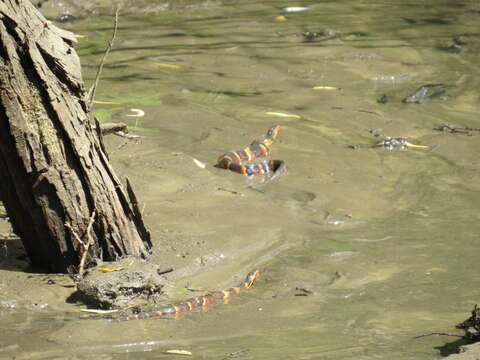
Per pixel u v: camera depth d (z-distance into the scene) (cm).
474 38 2231
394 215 1182
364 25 2372
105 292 825
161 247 1002
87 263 913
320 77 1867
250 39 2177
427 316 817
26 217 902
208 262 980
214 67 1914
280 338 752
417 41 2195
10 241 1002
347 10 2578
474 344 677
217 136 1480
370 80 1861
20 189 883
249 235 1075
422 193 1272
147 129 1490
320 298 881
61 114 877
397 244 1064
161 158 1351
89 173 898
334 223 1141
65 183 891
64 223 898
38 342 733
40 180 878
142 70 1850
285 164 1345
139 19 2373
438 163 1408
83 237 908
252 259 1003
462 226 1134
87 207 904
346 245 1059
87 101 918
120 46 2044
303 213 1176
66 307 824
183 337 758
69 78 888
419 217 1173
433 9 2608
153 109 1595
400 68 1947
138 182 1233
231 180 1300
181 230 1066
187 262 970
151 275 862
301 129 1541
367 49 2094
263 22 2381
